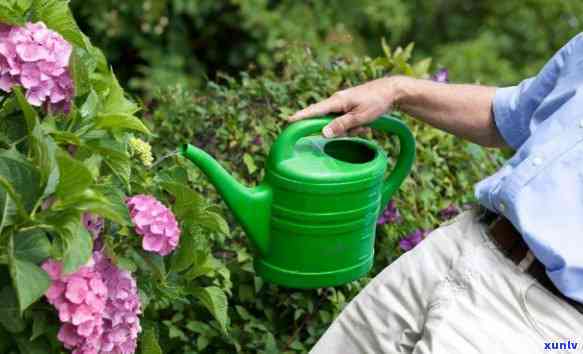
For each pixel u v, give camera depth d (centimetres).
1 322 148
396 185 215
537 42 612
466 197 272
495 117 197
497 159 290
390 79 201
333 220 190
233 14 567
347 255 196
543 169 170
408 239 252
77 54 149
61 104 150
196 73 563
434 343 173
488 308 174
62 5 154
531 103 192
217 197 241
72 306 143
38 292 132
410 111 205
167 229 164
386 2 575
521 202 170
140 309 174
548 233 167
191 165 246
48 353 152
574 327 168
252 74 475
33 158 142
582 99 173
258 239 195
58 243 138
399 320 188
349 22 579
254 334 233
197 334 237
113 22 538
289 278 195
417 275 187
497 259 177
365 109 197
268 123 256
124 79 578
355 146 208
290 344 237
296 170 187
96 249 158
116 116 152
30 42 142
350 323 195
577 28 612
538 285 171
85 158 150
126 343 161
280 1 586
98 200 137
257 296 240
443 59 588
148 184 181
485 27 617
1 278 144
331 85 270
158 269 170
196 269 183
